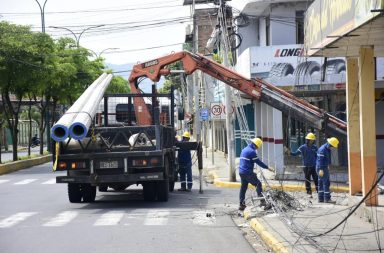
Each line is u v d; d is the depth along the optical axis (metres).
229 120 37.88
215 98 65.81
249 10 50.16
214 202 28.34
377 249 15.60
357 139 23.59
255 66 40.69
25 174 48.69
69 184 28.20
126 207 26.66
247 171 24.58
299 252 15.38
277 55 40.53
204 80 70.31
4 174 48.91
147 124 32.50
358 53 22.33
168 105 34.81
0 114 85.19
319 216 21.89
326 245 16.23
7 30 55.50
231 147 37.88
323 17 20.30
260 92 32.12
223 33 37.88
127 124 33.19
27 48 53.69
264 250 17.23
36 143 127.50
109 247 17.36
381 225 19.34
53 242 18.20
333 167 42.03
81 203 28.59
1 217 23.78
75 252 16.69
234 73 33.00
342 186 34.88
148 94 32.72
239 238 19.02
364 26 16.69
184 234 19.64
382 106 39.31
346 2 17.42
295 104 31.11
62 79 69.50
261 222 20.70
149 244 17.86
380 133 39.66
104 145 26.81
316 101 47.38
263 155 44.97
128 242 18.16
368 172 21.45
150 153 26.23
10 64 53.41
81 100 27.42
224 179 39.09
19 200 30.02
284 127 52.09
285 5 47.78
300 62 39.44
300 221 20.70
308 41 23.03
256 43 54.47
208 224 21.78
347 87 23.83
